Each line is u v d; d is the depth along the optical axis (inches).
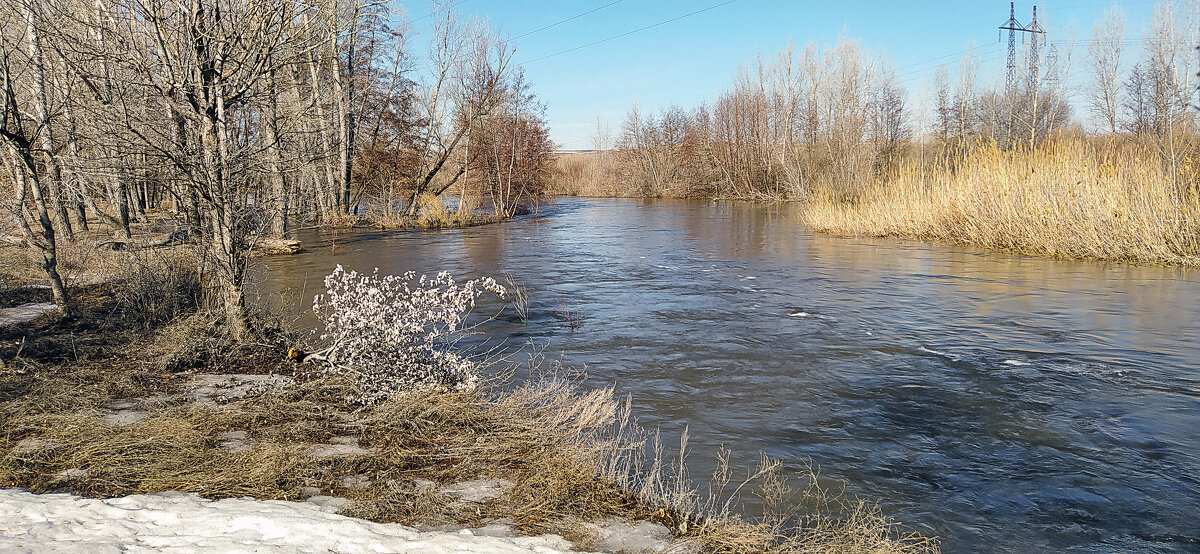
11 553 134.7
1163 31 1339.8
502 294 293.0
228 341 305.9
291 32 328.8
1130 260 631.8
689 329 410.3
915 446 237.0
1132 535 178.2
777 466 220.4
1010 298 486.9
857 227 964.0
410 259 765.9
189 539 146.3
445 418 228.4
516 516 168.9
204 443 207.2
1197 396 282.8
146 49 314.5
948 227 839.1
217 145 305.7
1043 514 189.3
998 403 278.4
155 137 298.4
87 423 219.6
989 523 184.5
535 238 995.9
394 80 1246.9
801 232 1023.0
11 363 287.0
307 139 364.2
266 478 182.4
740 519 180.7
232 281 314.3
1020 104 1808.6
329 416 234.4
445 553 144.9
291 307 480.1
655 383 307.7
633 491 190.2
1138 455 227.5
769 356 350.0
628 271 653.9
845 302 487.2
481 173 1526.8
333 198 1205.1
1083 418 261.0
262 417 231.3
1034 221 710.5
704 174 2210.9
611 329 412.5
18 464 188.9
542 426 227.0
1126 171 692.1
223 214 309.6
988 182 791.7
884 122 1934.1
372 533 152.5
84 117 334.3
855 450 233.8
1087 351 350.6
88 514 157.8
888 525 183.0
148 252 432.8
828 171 1744.6
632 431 249.3
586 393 289.9
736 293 528.7
